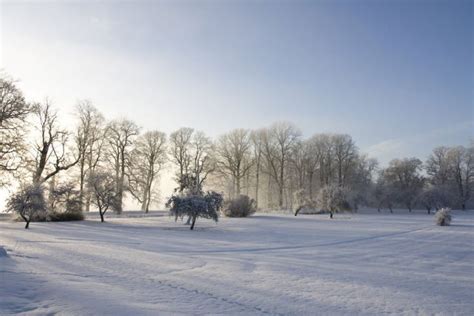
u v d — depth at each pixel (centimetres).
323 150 7888
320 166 7956
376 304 892
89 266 1224
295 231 3106
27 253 1438
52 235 2288
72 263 1263
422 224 4053
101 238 2248
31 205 2853
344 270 1387
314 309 830
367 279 1216
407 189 7869
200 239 2412
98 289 902
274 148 7606
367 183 8631
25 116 3578
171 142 6562
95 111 4844
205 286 1012
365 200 7119
